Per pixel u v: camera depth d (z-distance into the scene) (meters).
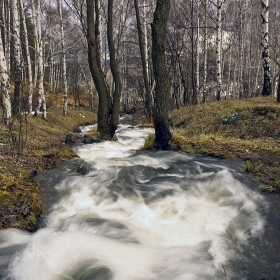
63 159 7.26
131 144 10.36
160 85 8.14
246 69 31.34
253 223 4.14
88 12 9.84
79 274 2.93
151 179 6.04
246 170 5.95
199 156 7.26
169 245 3.73
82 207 4.79
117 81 10.61
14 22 12.13
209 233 4.00
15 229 3.81
